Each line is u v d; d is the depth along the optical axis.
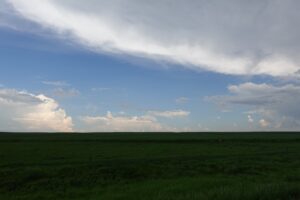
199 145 61.97
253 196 16.80
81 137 82.38
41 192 23.80
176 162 35.06
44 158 39.22
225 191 17.62
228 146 59.75
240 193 17.11
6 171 28.16
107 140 72.56
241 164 34.84
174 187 22.45
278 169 33.53
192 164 33.94
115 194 21.64
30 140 71.12
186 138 78.12
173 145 61.62
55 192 23.62
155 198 18.16
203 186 22.72
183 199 16.95
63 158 39.44
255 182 24.22
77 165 31.67
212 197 17.08
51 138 77.44
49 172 28.42
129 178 28.80
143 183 26.03
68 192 23.39
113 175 28.88
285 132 117.00
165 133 107.81
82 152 46.75
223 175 29.81
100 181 26.94
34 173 27.61
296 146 60.41
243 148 55.53
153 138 78.31
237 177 28.33
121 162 34.25
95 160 36.81
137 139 74.75
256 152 48.22
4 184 25.53
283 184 19.31
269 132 117.56
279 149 53.81
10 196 22.91
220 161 36.25
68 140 71.81
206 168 32.62
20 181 26.14
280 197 17.08
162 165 32.84
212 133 109.00
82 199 20.95
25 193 23.84
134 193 21.44
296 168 34.00
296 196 17.61
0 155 42.25
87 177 27.81
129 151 48.88
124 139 74.81
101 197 21.09
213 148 55.25
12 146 55.84
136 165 31.70
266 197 16.84
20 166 32.09
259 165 34.72
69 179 26.94
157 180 27.17
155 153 46.09
